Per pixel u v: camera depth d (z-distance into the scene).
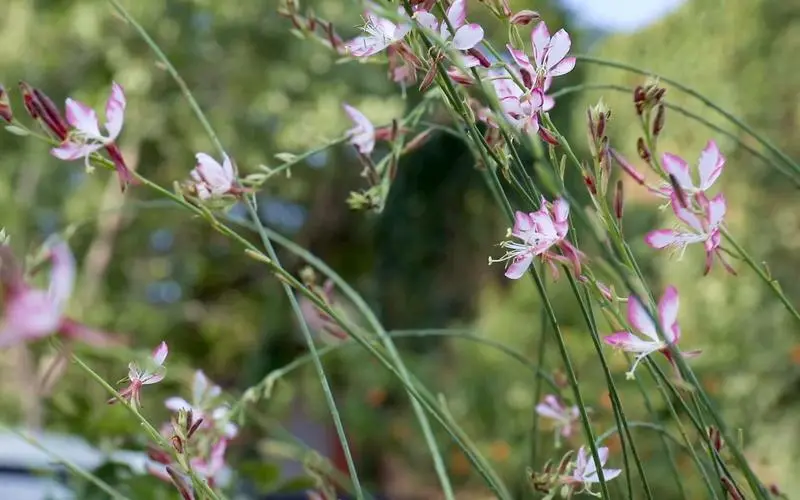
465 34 0.61
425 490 3.49
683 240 0.60
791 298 2.91
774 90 3.01
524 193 0.62
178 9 3.99
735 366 2.80
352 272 5.09
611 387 0.61
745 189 3.02
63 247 0.48
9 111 0.63
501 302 3.79
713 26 3.14
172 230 4.71
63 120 0.65
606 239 0.52
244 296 4.95
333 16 3.14
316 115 4.04
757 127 3.00
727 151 2.85
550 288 3.06
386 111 3.93
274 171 0.75
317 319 0.98
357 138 0.81
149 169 4.31
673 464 0.82
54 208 4.25
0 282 0.46
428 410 0.72
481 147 0.62
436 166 4.68
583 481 0.66
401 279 4.98
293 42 4.09
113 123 0.64
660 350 0.57
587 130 0.57
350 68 4.04
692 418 0.60
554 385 0.87
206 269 4.90
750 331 2.85
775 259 2.98
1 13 3.98
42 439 1.42
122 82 3.91
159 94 4.08
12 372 2.90
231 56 4.13
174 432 0.65
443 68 0.61
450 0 0.65
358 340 0.70
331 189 4.79
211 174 0.71
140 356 0.66
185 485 0.64
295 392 3.94
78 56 4.07
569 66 0.62
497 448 2.87
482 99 0.81
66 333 0.48
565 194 0.53
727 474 0.60
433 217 4.82
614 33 3.31
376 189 0.79
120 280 4.73
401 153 0.81
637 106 0.59
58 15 3.94
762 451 2.73
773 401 2.74
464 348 3.63
